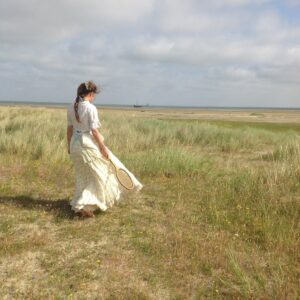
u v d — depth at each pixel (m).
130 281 4.30
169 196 7.67
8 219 6.12
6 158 10.98
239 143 16.97
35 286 4.20
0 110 29.30
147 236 5.56
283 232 5.58
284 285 4.18
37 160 11.19
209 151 15.37
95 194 6.23
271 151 14.88
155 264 4.70
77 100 6.04
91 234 5.59
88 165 6.09
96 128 5.99
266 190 7.78
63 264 4.69
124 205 6.97
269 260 4.81
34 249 5.09
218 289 4.16
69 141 6.32
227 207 6.96
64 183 8.48
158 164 9.77
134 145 14.89
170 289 4.18
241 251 5.08
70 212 6.48
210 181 8.85
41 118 20.44
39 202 7.05
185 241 5.34
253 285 4.19
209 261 4.73
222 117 73.31
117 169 6.22
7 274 4.45
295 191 7.88
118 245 5.24
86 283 4.25
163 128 19.98
